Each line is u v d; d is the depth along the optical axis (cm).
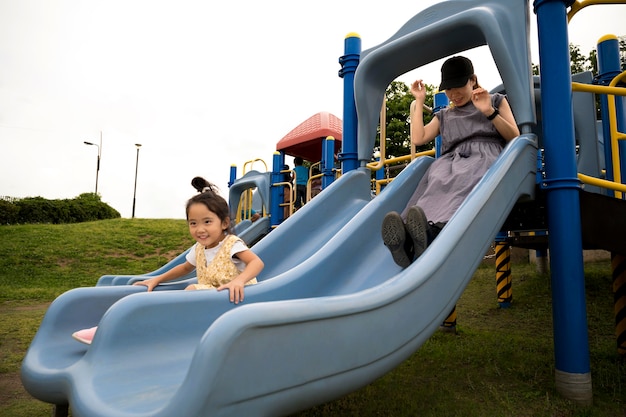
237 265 234
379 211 305
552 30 288
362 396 277
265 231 766
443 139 313
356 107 380
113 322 175
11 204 2377
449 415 245
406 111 1761
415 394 280
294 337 139
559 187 277
